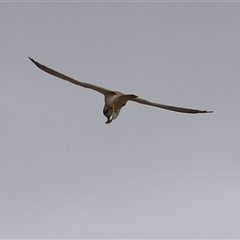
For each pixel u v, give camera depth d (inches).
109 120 534.3
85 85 516.7
